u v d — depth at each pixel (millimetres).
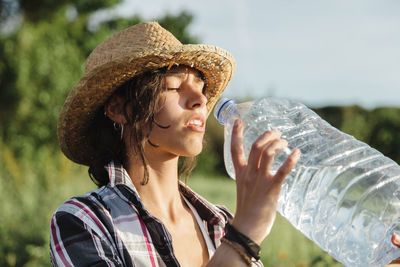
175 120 1652
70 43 14508
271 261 4109
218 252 1334
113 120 1801
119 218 1564
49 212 5777
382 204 1742
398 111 12148
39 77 13406
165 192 1732
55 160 12125
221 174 14773
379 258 1648
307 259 4055
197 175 13117
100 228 1534
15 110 13172
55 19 14766
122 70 1673
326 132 1972
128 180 1658
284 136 1969
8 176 8625
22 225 5277
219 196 7867
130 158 1753
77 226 1528
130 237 1538
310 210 1860
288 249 4281
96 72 1693
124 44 1768
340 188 1846
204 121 1706
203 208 1805
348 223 1773
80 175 10227
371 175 1806
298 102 2080
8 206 5918
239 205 1368
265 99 2037
